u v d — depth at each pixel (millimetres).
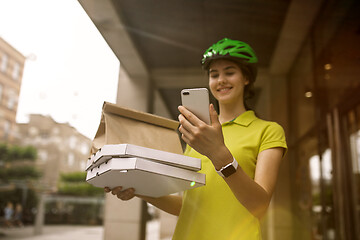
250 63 987
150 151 708
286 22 4273
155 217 23812
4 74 28625
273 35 4668
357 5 3090
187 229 860
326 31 3922
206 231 830
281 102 5559
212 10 4238
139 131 795
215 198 851
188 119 688
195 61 5699
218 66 992
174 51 5383
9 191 21922
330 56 3842
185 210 895
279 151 845
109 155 695
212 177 876
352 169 3504
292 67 5445
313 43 4402
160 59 5641
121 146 688
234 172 682
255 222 817
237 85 980
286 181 5344
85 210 24484
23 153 25031
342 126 3678
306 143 4820
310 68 4555
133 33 4695
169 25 4613
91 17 3490
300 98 5055
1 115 29172
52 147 33688
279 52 5031
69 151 34625
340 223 3602
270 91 5613
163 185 804
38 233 13836
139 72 5777
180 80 5941
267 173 799
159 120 838
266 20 4344
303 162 4914
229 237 802
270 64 5504
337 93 3656
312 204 4496
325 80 4043
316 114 4355
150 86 5863
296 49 4934
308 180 4691
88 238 12703
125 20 4273
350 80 3277
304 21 4211
